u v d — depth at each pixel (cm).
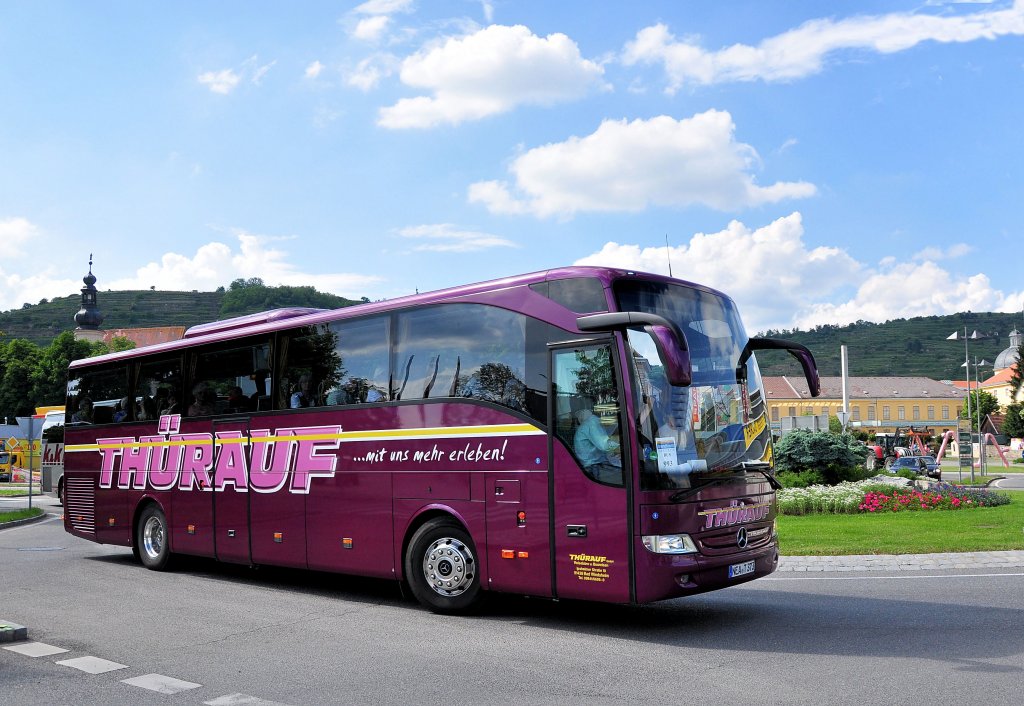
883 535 1625
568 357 916
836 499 2092
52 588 1251
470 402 996
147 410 1484
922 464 5084
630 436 861
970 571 1255
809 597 1079
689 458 885
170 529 1414
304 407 1196
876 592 1099
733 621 941
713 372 947
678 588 846
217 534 1322
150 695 689
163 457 1435
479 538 973
